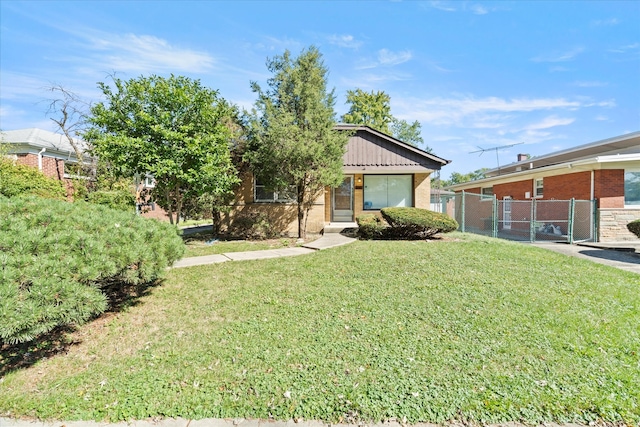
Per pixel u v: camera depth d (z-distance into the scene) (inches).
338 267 250.1
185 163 359.3
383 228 390.0
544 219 545.6
